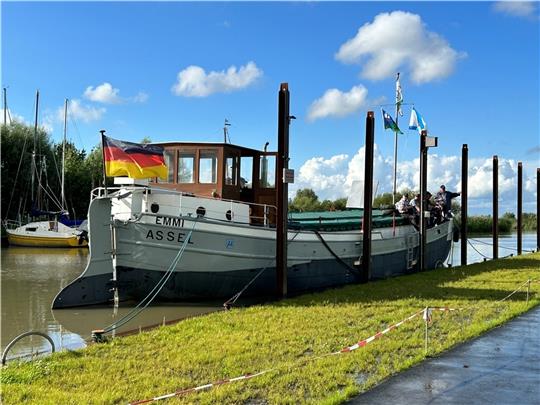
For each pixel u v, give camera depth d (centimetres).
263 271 1598
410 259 2222
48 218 4916
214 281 1523
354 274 1884
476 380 670
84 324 1280
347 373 725
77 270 2562
